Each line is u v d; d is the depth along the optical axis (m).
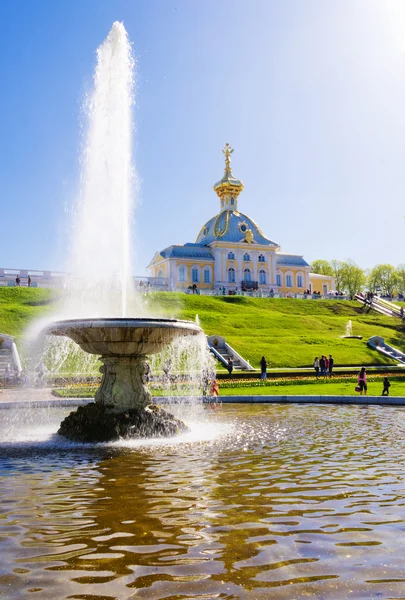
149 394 11.40
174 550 4.57
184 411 15.55
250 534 4.96
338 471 7.63
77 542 4.77
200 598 3.73
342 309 56.53
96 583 3.96
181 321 10.99
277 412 15.23
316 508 5.79
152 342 10.98
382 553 4.52
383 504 5.95
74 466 8.05
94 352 11.23
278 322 44.97
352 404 17.33
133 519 5.41
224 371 27.47
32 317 36.97
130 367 11.26
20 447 9.74
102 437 10.32
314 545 4.69
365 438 10.64
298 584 3.94
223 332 39.50
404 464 8.13
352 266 103.00
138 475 7.40
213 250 79.94
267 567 4.23
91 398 17.75
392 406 16.69
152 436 10.64
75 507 5.84
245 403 17.73
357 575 4.09
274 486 6.76
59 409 16.56
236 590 3.85
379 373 28.78
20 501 6.11
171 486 6.76
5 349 29.72
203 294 59.50
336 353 35.00
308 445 9.84
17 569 4.21
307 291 73.94
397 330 48.22
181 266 77.75
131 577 4.06
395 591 3.84
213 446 9.76
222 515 5.54
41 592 3.82
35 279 53.66
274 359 32.59
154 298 49.59
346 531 5.05
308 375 27.62
